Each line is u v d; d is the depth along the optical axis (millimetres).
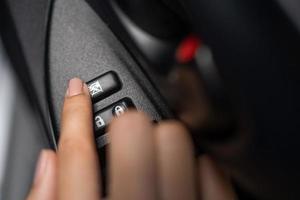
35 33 317
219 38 219
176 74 225
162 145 225
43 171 256
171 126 230
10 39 325
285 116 215
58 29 313
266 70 219
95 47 302
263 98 216
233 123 224
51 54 308
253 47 221
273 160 216
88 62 299
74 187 224
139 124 220
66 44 308
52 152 264
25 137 323
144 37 243
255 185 228
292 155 215
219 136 229
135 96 282
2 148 317
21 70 318
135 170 211
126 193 211
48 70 304
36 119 316
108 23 284
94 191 225
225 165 233
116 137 218
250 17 227
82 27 309
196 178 235
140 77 284
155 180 216
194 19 226
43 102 298
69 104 272
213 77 217
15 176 315
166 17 243
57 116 292
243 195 243
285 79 220
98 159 250
